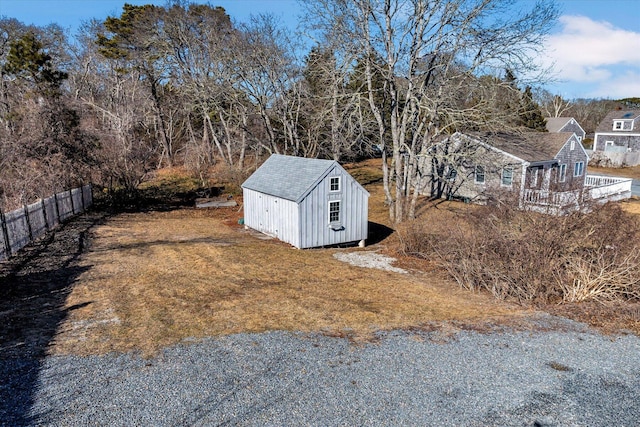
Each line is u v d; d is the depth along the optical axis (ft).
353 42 67.82
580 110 236.84
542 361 25.39
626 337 29.27
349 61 69.05
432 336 28.48
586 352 26.78
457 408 20.27
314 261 48.29
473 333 29.27
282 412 19.34
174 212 80.28
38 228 49.03
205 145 121.80
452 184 92.12
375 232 69.46
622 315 32.96
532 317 32.89
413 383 22.34
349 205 58.70
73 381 20.92
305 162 61.05
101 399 19.58
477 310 34.27
